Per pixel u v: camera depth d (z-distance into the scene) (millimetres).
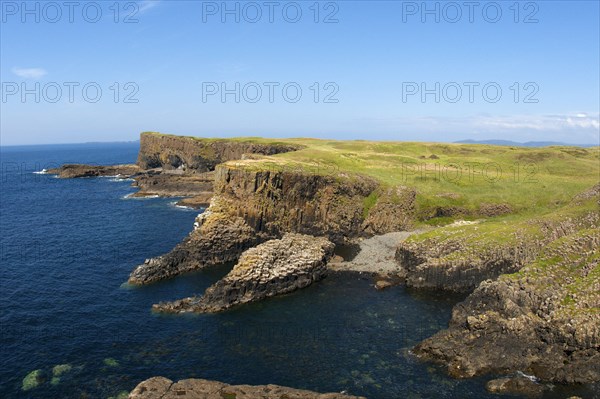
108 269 57031
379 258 57938
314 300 45750
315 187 67875
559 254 39312
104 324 40875
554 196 74500
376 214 71188
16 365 34031
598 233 40875
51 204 109000
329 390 30469
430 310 42844
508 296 35688
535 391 29203
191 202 105438
